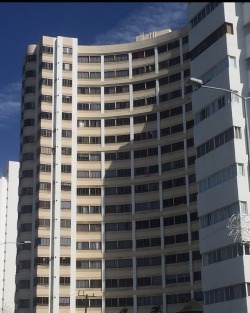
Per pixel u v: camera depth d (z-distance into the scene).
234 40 58.66
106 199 95.12
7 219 139.88
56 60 100.25
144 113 97.62
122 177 95.88
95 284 91.00
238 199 53.34
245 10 59.66
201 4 62.78
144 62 99.88
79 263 92.06
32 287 90.56
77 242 92.81
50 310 87.94
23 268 91.94
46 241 91.19
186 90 94.88
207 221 57.59
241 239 51.25
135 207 94.00
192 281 86.50
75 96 99.38
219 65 58.94
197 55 62.84
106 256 92.06
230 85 56.69
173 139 94.00
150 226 92.38
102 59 101.75
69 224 92.50
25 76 102.56
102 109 99.56
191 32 64.38
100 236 93.38
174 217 91.06
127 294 89.94
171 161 93.50
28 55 103.00
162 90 97.44
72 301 89.00
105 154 97.62
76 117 98.56
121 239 92.88
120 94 99.88
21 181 97.00
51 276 89.50
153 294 88.94
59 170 94.81
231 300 52.16
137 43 100.94
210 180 58.03
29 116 99.56
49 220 92.31
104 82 100.44
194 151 91.50
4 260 137.12
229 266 53.00
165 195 92.56
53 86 99.12
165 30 104.25
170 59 97.75
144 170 95.19
